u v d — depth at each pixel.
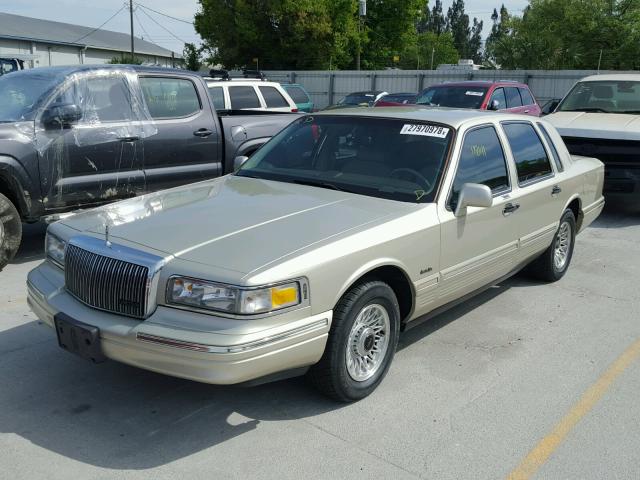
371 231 3.82
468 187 4.35
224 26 41.31
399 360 4.63
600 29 36.97
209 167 8.03
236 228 3.73
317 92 36.84
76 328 3.48
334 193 4.45
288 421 3.74
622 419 3.91
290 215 3.97
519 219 5.30
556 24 38.31
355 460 3.39
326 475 3.26
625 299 6.17
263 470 3.28
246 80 12.88
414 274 4.13
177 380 4.18
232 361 3.16
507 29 41.53
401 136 4.80
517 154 5.46
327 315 3.53
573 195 6.39
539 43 38.81
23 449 3.38
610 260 7.57
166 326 3.26
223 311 3.22
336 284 3.56
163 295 3.34
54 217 6.54
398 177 4.54
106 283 3.47
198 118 7.85
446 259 4.41
